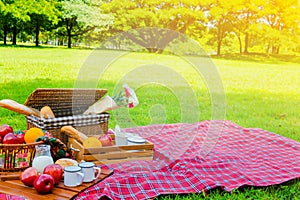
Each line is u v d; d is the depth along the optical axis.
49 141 2.91
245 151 3.84
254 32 13.02
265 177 3.13
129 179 2.86
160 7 12.65
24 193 2.47
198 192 2.79
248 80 10.05
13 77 8.09
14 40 12.05
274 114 6.95
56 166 2.65
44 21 12.28
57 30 12.73
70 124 3.34
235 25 13.10
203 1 12.80
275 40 12.94
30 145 2.79
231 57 13.02
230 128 4.75
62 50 11.74
